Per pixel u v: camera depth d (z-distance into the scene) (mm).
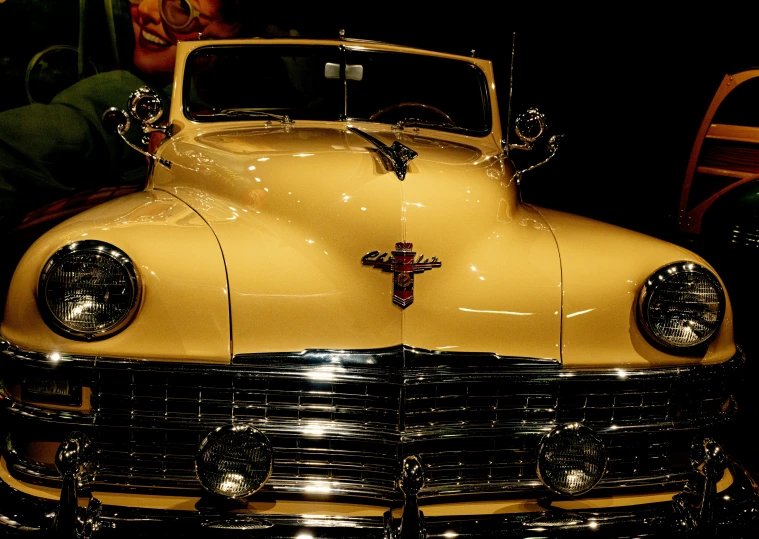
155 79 5766
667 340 2098
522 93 6555
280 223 2172
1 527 1878
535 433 2037
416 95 3285
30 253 1985
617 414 2107
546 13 6426
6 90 5434
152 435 1975
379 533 1859
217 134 2861
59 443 1974
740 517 2088
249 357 1940
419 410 1970
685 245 5125
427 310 2035
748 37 6148
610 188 7293
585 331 2082
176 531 1834
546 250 2234
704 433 2178
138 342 1911
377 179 2258
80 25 5531
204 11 5738
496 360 2016
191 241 2051
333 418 1973
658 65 6785
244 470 1826
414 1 5895
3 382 2016
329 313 2004
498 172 2602
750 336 4082
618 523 1969
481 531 1908
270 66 3158
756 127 4641
